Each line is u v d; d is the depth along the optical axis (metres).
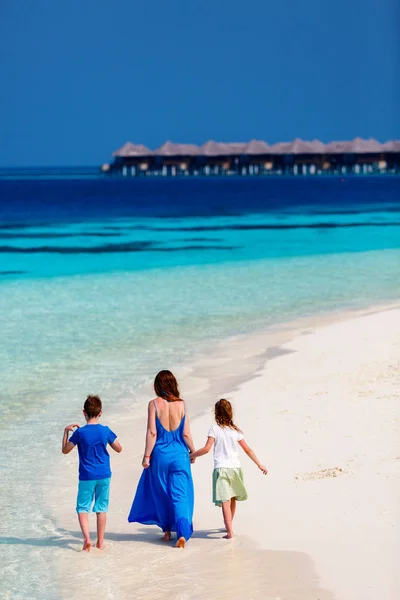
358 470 13.61
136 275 47.47
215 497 11.82
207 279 45.12
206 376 22.59
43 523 13.01
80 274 48.28
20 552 11.80
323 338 27.05
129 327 30.64
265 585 10.00
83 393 21.27
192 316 32.88
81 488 11.89
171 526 11.99
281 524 11.85
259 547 11.22
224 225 92.62
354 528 11.35
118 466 15.52
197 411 18.97
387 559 10.29
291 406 18.38
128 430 17.88
